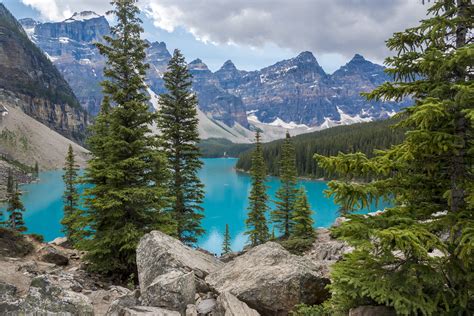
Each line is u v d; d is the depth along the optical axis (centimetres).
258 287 852
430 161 601
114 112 1650
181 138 2528
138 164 1630
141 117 1750
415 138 555
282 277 866
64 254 2097
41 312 692
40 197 8900
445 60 548
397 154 600
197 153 2542
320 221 6300
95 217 1666
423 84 611
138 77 1702
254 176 3903
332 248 2205
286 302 838
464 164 586
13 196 3616
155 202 1766
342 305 671
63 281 1290
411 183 635
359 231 581
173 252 1128
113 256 1634
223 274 996
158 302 829
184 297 844
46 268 1702
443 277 588
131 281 1572
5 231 2016
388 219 594
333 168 630
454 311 574
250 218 3922
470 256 536
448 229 593
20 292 1142
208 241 5319
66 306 734
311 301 861
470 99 523
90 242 1630
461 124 559
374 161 618
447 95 586
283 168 3991
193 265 1095
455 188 596
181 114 2539
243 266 995
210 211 7619
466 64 552
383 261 628
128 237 1541
